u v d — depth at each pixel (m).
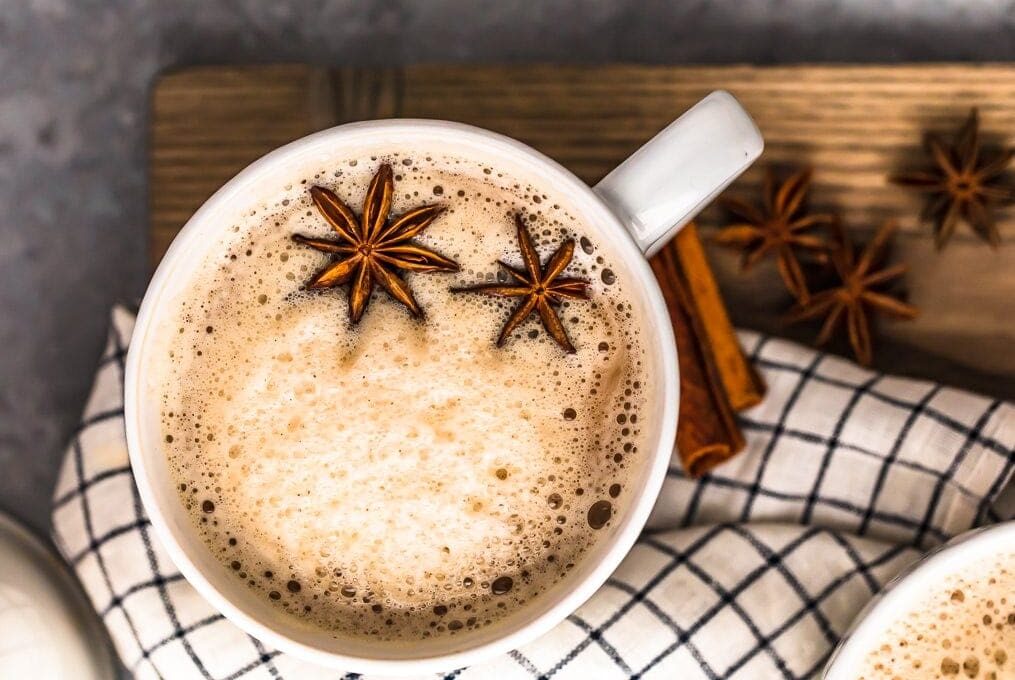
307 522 0.36
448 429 0.36
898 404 0.40
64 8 0.46
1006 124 0.41
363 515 0.36
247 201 0.35
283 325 0.36
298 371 0.36
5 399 0.46
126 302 0.43
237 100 0.42
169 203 0.42
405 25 0.46
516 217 0.35
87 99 0.46
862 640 0.36
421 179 0.35
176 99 0.42
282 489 0.36
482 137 0.34
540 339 0.36
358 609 0.35
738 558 0.39
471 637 0.35
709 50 0.45
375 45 0.46
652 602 0.39
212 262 0.36
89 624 0.43
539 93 0.42
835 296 0.41
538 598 0.35
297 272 0.36
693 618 0.38
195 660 0.39
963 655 0.36
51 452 0.46
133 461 0.34
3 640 0.41
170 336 0.36
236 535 0.35
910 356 0.42
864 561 0.39
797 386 0.40
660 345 0.35
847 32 0.45
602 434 0.35
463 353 0.36
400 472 0.36
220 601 0.35
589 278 0.35
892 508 0.40
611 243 0.35
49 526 0.46
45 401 0.46
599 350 0.35
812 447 0.40
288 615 0.35
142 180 0.46
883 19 0.45
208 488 0.36
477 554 0.35
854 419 0.40
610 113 0.42
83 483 0.41
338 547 0.35
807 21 0.45
